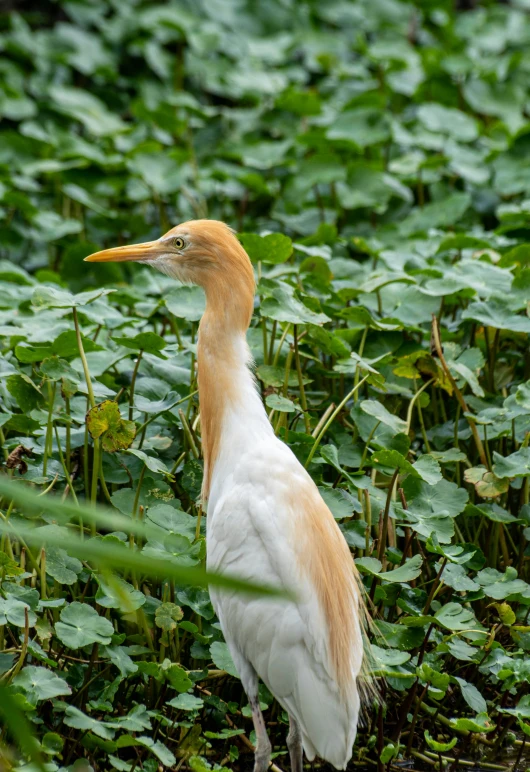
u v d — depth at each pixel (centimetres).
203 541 777
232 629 698
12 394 879
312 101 1748
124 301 1125
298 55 2288
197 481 883
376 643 801
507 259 1141
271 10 2248
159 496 854
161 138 1827
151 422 970
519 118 1877
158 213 1738
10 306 1116
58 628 708
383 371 1036
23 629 770
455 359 1023
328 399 1035
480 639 785
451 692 858
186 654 830
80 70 1952
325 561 691
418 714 837
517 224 1373
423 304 1072
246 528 692
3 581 755
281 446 743
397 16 2298
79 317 1078
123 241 1614
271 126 1844
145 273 1212
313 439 884
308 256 1282
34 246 1605
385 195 1523
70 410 916
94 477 834
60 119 1855
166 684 766
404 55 1978
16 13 2247
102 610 815
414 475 838
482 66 2033
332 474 984
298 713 679
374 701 799
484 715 748
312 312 904
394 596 842
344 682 680
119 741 662
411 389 1047
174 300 957
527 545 939
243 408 757
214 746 810
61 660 780
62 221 1470
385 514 838
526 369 1091
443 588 893
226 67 2034
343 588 698
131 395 952
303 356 1060
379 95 1731
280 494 700
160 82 2056
